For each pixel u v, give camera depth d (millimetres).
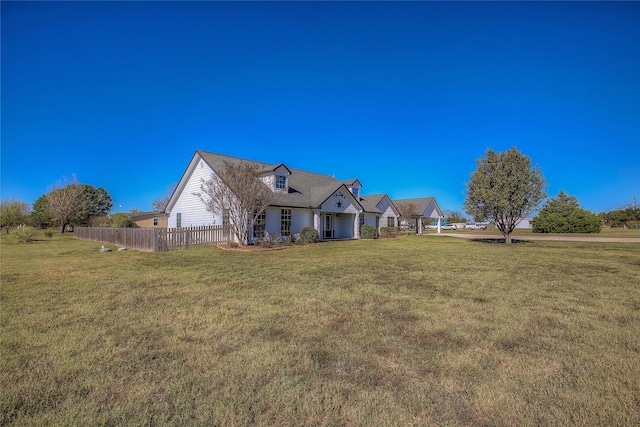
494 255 13000
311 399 2686
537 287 6812
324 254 13617
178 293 6438
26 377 3053
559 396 2703
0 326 4484
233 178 16000
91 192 46344
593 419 2404
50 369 3209
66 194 37812
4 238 25969
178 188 22219
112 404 2631
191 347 3746
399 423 2385
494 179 19578
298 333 4168
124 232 18078
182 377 3049
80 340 3963
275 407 2584
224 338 4012
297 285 7129
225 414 2492
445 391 2799
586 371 3123
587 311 5059
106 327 4430
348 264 10398
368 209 28016
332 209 22828
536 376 3037
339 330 4273
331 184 24266
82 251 15664
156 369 3211
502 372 3119
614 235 29828
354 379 3014
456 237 29016
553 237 27625
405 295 6141
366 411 2523
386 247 17312
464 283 7242
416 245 18781
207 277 8180
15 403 2637
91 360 3406
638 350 3600
